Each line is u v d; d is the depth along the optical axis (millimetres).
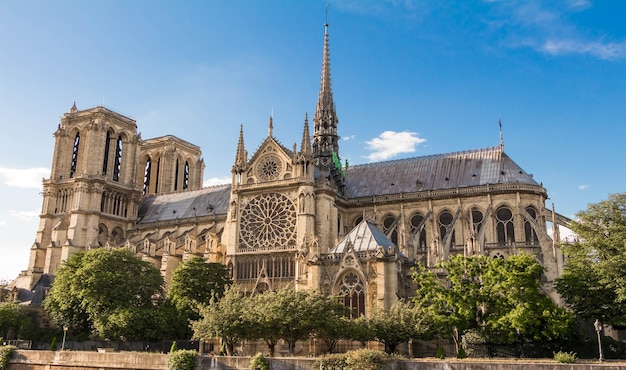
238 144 119000
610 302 68000
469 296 68062
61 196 150500
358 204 122000
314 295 63938
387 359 53625
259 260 108625
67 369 72000
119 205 152875
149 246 129625
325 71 138250
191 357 62781
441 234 113938
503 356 65625
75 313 97938
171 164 174500
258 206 112625
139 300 97938
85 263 98188
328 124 133000
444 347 70375
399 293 72812
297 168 109500
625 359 64812
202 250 122125
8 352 77312
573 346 66562
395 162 130500
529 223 106875
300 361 55844
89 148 148750
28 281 143375
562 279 72062
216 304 67062
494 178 113688
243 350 74500
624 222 71625
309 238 104625
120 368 68000
